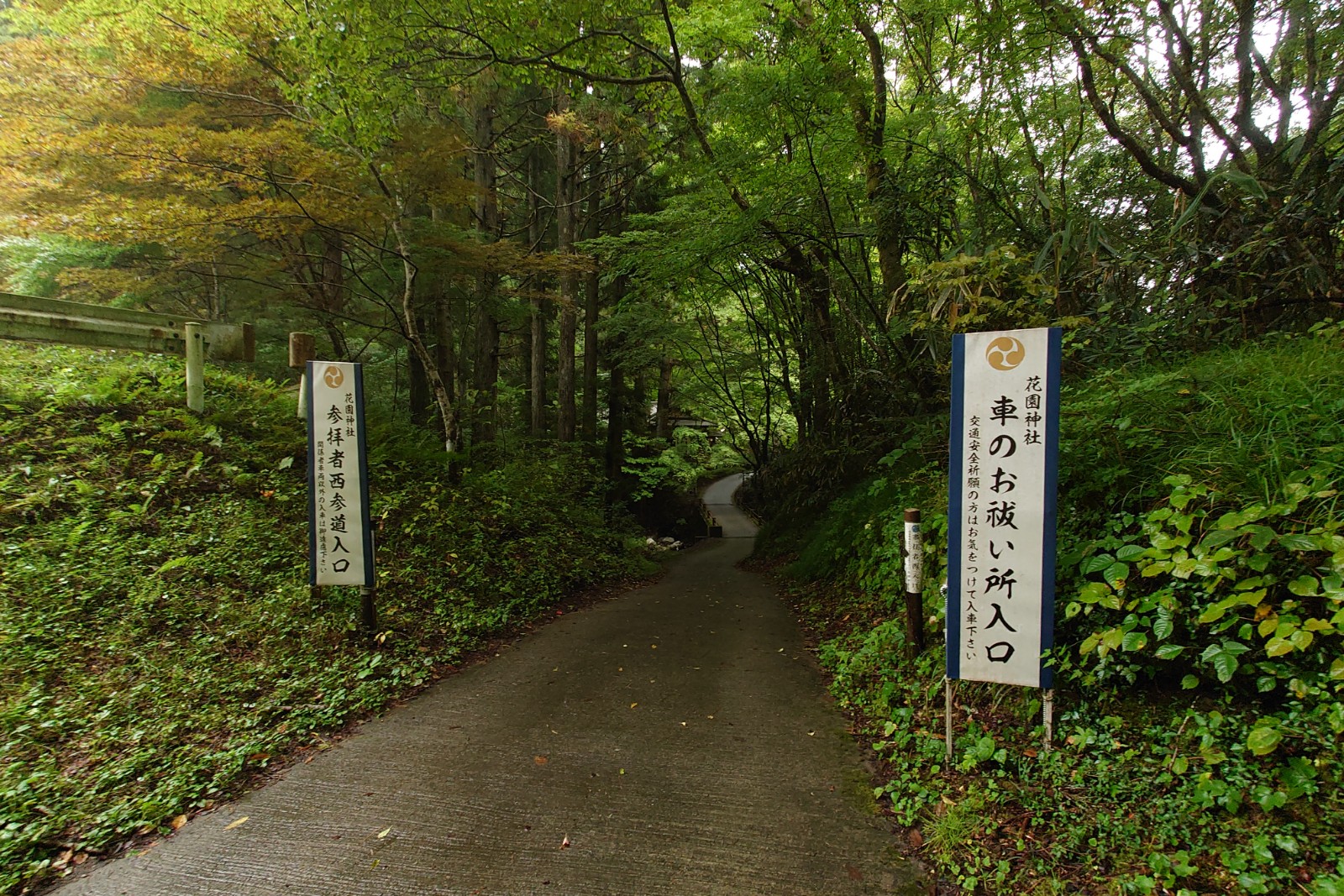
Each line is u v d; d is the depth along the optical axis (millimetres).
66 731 3305
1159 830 2201
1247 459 2797
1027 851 2299
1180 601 2699
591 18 6781
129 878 2414
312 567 4777
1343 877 1817
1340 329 3543
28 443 5828
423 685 4422
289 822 2756
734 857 2447
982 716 3148
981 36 6320
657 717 3828
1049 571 2730
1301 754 2193
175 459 6340
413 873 2400
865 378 8742
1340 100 5418
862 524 7020
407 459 8562
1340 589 2104
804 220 8008
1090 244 4984
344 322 10547
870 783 2971
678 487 23531
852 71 7254
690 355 15812
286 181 6746
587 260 9312
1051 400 2719
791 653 5133
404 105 7289
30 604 4199
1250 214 4801
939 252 7441
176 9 6281
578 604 7504
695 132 8180
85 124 6824
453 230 8672
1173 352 4516
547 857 2479
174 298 11203
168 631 4301
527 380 20016
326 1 6191
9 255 10352
